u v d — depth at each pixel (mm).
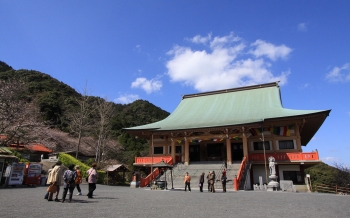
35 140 33406
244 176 26906
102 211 8992
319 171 52969
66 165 34562
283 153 30453
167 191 21203
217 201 13195
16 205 10172
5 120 27891
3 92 31031
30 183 22766
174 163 35250
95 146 52688
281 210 10000
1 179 22156
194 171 30953
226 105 41156
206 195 17141
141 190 22016
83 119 46656
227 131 32688
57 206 10078
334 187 37531
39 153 45000
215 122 34969
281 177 31062
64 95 76625
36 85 75250
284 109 33938
